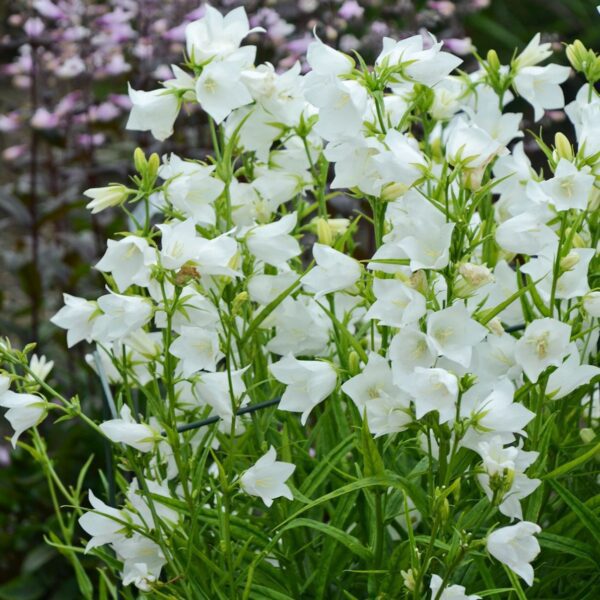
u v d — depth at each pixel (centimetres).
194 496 164
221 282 163
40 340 310
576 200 157
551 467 170
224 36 170
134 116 170
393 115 174
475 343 151
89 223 338
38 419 164
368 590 163
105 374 177
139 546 166
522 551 152
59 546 170
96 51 306
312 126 174
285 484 165
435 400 151
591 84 175
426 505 159
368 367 157
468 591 165
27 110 324
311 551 170
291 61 256
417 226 153
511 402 154
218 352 165
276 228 167
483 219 175
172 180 165
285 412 177
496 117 179
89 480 265
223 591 167
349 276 161
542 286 166
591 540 168
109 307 161
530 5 488
